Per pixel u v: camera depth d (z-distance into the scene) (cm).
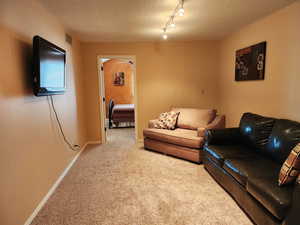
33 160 208
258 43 319
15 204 174
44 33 249
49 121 253
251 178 189
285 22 264
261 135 258
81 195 245
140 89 475
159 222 195
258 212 181
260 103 323
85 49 448
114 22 313
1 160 156
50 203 229
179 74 478
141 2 239
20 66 190
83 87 449
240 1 244
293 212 141
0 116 157
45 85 214
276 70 284
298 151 161
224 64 449
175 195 242
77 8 252
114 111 636
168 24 329
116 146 446
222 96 465
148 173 304
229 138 300
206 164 307
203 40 470
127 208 218
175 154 364
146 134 408
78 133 395
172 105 487
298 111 248
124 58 462
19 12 190
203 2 245
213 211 211
